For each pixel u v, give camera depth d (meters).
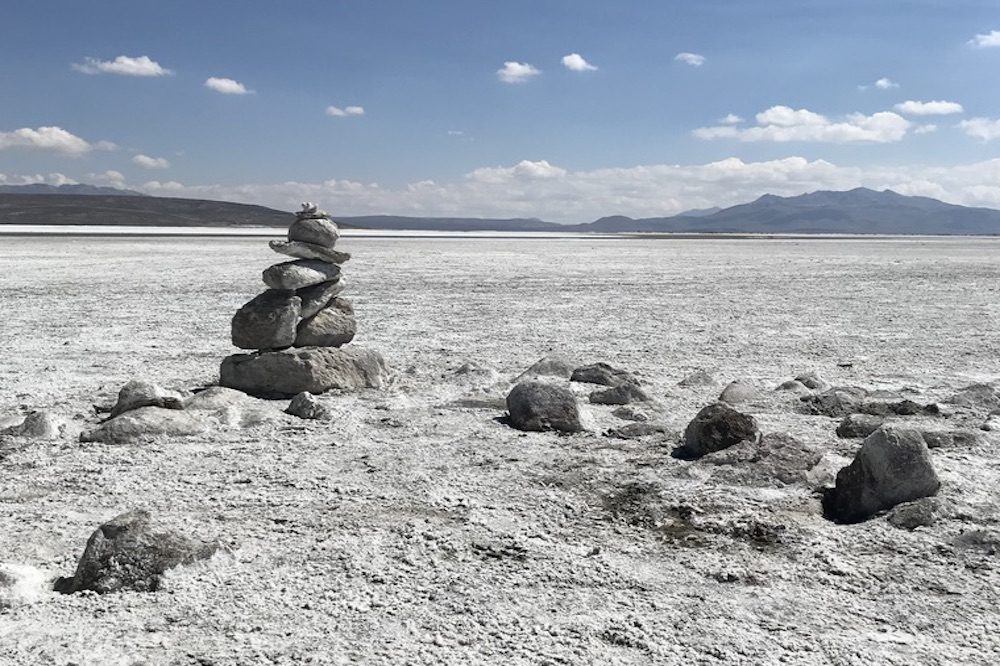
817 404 9.14
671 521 5.76
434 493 6.29
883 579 4.80
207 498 6.19
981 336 16.05
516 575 4.83
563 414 8.34
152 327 16.73
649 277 32.47
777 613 4.36
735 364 12.73
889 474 5.87
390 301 22.39
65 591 4.66
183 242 64.94
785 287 27.91
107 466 7.01
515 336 15.83
